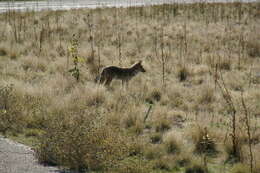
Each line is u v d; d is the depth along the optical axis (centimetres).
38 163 2259
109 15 8119
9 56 5062
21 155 2350
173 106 3578
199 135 2741
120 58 4803
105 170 2242
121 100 3516
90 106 3344
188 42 6162
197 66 4812
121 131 2869
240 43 6125
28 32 6319
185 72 4584
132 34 6625
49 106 3169
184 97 3794
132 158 2467
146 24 7444
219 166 2442
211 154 2619
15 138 2672
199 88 4062
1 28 6444
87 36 6278
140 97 3706
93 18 7725
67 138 2341
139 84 4106
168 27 7212
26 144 2572
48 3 10212
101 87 3688
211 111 3441
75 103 3200
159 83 4156
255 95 3828
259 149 2577
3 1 10538
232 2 10394
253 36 6550
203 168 2355
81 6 9775
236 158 2547
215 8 9238
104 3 10462
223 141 2709
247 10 9106
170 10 8850
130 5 9569
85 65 4691
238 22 7894
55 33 6450
